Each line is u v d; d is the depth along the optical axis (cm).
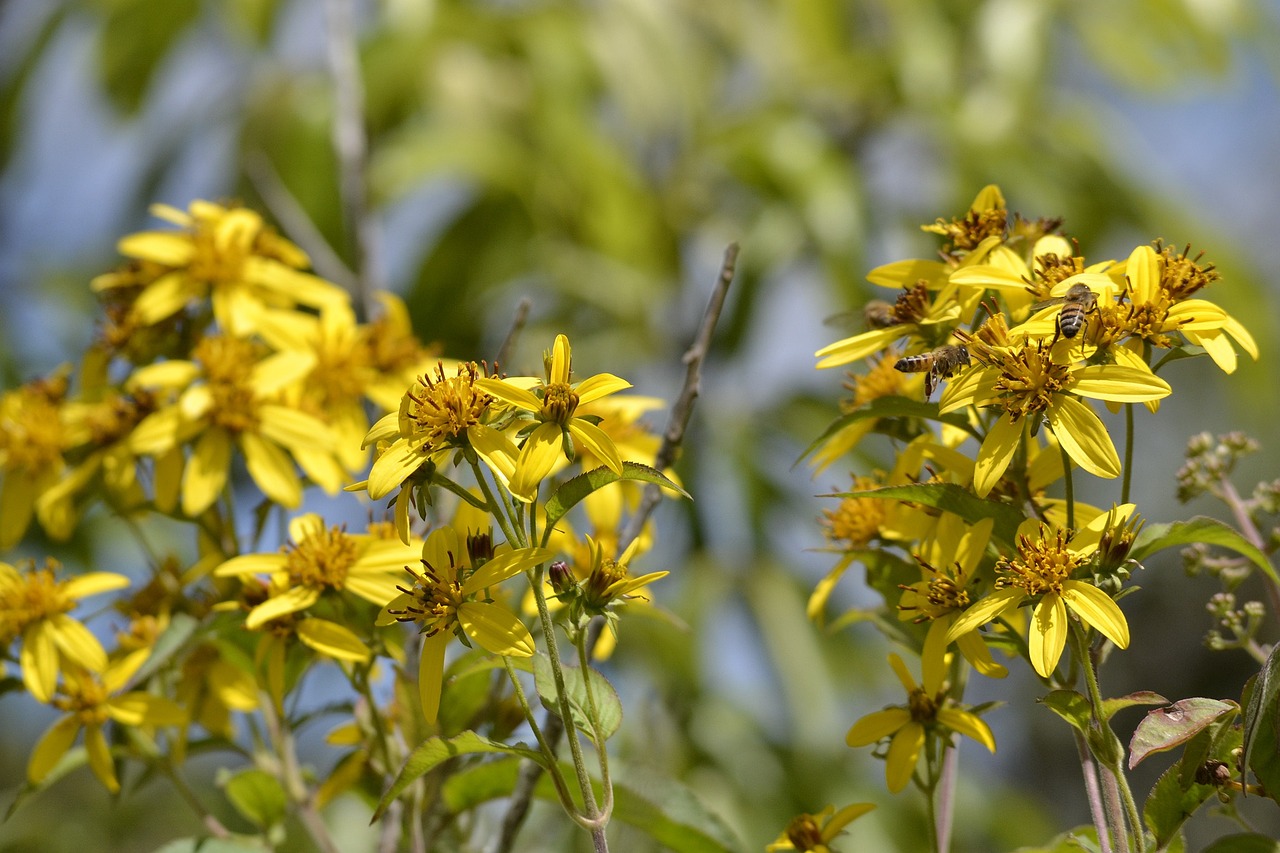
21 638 92
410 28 194
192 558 116
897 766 85
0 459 95
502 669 90
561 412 83
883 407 85
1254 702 81
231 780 91
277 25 202
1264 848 82
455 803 90
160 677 93
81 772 139
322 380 95
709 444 202
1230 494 88
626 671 146
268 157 183
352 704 92
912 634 87
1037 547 82
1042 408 82
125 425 94
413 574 84
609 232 198
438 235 195
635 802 90
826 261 200
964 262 86
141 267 96
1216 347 82
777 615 183
